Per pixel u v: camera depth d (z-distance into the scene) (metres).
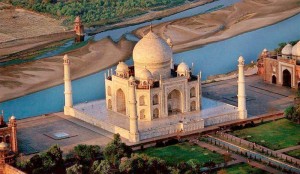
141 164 189.25
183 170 192.38
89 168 192.62
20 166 192.88
